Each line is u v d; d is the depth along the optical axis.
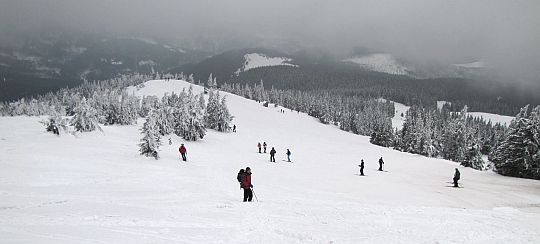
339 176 29.19
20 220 9.79
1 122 48.75
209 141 52.06
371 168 36.91
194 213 11.98
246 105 121.50
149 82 147.00
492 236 10.41
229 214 12.09
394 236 10.08
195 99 52.25
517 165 35.38
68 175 19.41
